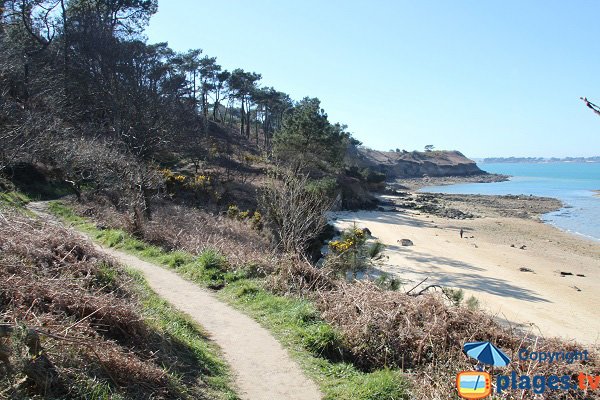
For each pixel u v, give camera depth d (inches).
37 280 228.4
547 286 871.1
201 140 1555.1
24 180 859.4
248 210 969.5
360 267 513.3
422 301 317.7
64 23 1339.8
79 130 986.7
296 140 1692.9
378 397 231.8
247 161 1689.2
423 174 5275.6
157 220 658.8
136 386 183.2
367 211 1925.4
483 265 1016.2
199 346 265.0
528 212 2289.6
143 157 829.8
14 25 1268.5
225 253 490.3
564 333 595.8
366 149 5590.6
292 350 283.1
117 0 1541.6
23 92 936.9
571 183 4606.3
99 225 634.8
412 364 271.9
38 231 306.0
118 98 984.3
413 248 1152.8
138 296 301.4
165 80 1398.9
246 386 233.8
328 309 336.8
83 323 202.7
